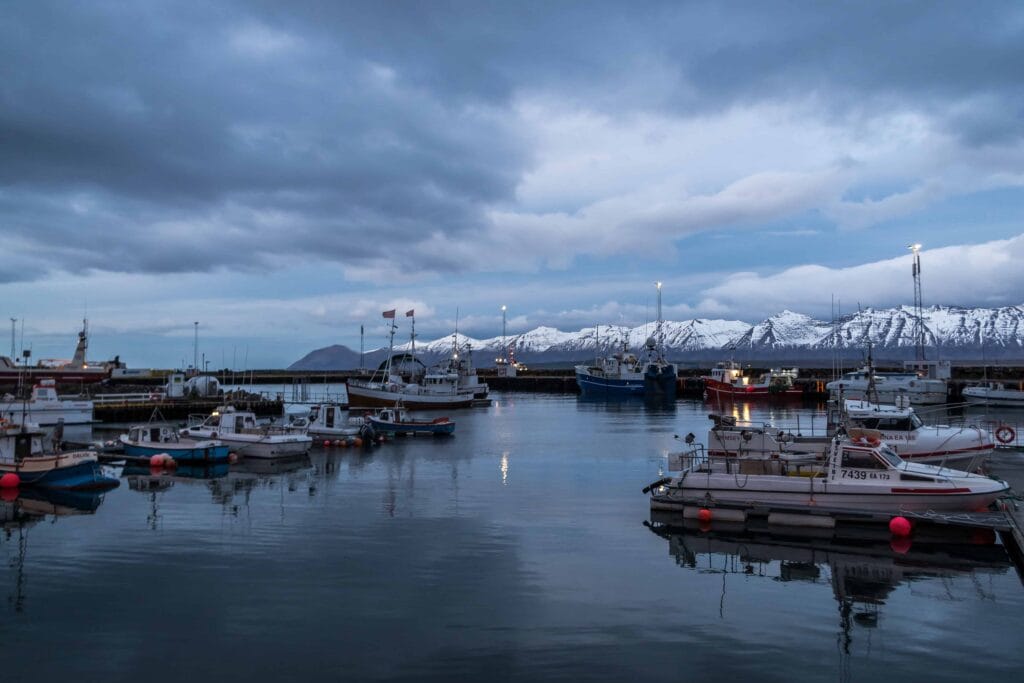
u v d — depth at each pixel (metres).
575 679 13.79
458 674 13.99
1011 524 22.73
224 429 46.78
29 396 73.19
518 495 32.12
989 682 13.77
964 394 88.31
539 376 187.88
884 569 20.73
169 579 19.66
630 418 81.44
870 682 13.75
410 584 19.25
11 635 15.85
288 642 15.45
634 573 20.34
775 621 16.75
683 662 14.56
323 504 30.09
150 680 13.79
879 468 25.92
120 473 39.28
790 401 111.19
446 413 91.75
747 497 26.78
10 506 29.75
